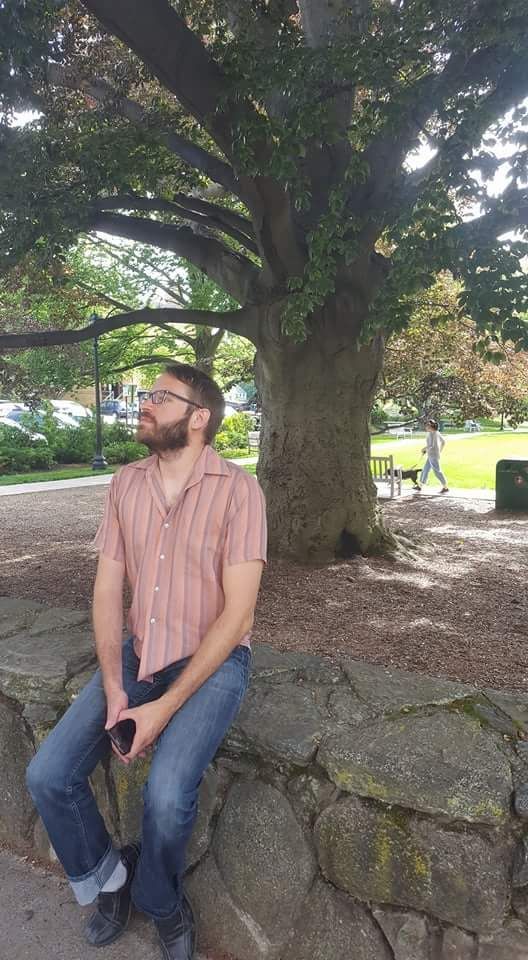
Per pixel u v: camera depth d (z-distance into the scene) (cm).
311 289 447
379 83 400
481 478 1650
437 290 953
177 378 222
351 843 197
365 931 197
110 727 197
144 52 415
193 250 696
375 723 216
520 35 390
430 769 190
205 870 222
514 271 407
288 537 638
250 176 457
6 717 267
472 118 390
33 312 1309
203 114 455
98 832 209
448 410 1344
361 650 398
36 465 1930
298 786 208
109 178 551
